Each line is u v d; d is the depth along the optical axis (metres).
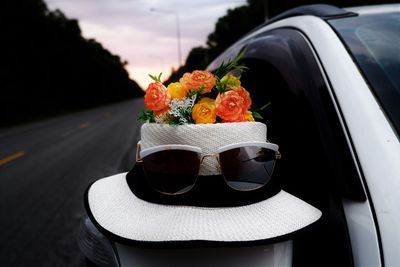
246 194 0.82
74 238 2.96
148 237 0.72
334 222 0.79
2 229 3.19
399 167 0.75
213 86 0.91
